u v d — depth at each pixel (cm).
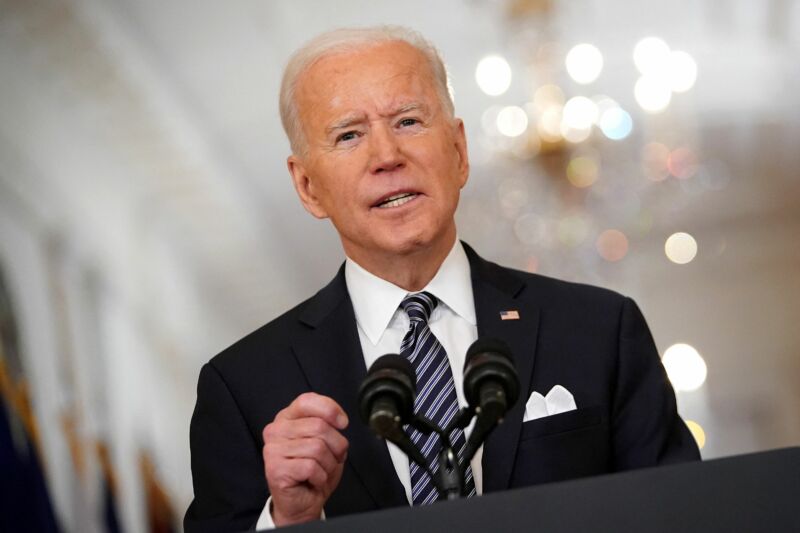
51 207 1762
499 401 398
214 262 2241
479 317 578
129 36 2034
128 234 1994
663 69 2258
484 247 2222
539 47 2298
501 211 2248
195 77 2277
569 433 541
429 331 571
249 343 596
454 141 577
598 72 2258
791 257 2267
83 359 1658
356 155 553
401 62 558
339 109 554
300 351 579
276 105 2386
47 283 1642
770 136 2570
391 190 548
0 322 1458
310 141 568
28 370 1459
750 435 2002
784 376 2073
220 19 2259
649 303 2208
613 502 326
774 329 2147
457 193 569
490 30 2516
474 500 332
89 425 1573
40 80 1827
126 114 2038
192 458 582
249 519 548
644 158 2331
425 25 2531
